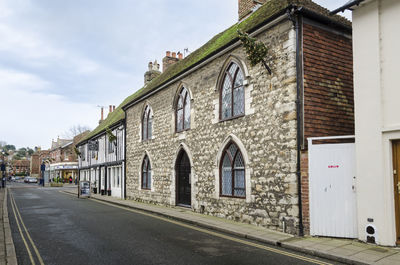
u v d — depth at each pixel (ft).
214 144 36.99
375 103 21.95
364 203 22.11
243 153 31.91
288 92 27.22
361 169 22.40
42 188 125.39
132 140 63.87
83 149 112.57
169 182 47.55
